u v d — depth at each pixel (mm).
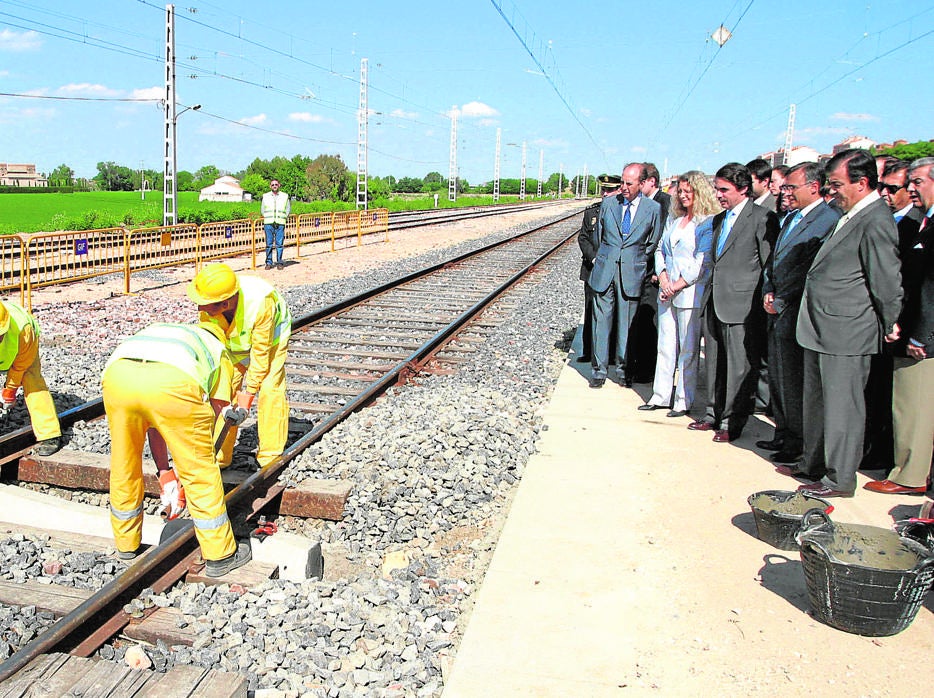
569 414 6992
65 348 9078
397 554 4598
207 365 3943
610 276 7723
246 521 4652
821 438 5195
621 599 3822
